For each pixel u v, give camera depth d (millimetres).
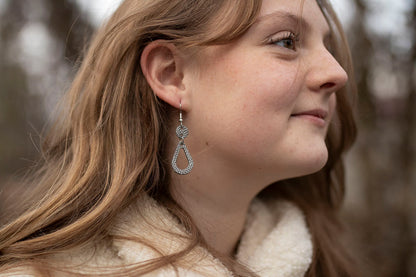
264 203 1284
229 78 932
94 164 985
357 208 2691
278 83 912
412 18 2016
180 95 976
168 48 978
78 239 908
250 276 992
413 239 2299
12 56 2535
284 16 938
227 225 1104
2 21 2418
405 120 2188
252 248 1133
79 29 1855
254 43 931
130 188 946
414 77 2102
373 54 2088
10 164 2727
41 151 1274
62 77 2156
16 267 887
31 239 922
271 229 1181
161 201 1016
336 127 1385
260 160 958
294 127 955
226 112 935
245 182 1033
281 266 1064
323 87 978
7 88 2617
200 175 1021
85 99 1050
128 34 989
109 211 922
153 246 902
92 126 1019
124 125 995
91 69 1095
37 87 2520
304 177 1404
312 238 1288
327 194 1479
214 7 944
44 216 947
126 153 976
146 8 988
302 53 974
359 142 2346
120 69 1006
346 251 1604
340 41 1266
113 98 1006
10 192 1303
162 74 998
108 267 872
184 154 1014
